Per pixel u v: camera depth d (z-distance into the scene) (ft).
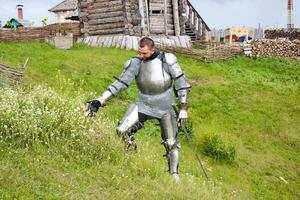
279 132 51.96
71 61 62.39
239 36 144.05
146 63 25.27
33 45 73.72
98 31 87.61
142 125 26.08
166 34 91.25
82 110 28.35
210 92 62.08
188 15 103.76
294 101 62.39
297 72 82.53
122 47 82.58
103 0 86.58
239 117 54.54
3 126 24.95
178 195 22.48
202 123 50.96
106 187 21.21
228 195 29.91
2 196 17.57
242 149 46.42
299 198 39.96
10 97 28.04
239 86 66.74
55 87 44.06
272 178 42.06
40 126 25.70
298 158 46.75
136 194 21.13
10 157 21.72
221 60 83.25
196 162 39.42
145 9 86.38
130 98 51.67
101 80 55.47
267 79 76.23
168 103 25.75
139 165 25.43
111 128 27.91
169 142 25.88
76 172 22.24
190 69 72.18
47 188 19.42
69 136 26.17
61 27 88.48
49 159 22.88
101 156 25.03
